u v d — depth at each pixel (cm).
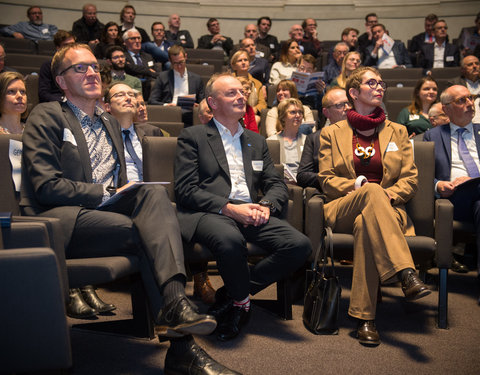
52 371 124
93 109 202
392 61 678
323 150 248
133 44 619
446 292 207
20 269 118
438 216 209
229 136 225
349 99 252
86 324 198
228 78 223
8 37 657
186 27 855
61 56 194
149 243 159
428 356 174
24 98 264
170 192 225
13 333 118
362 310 190
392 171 234
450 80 522
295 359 170
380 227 191
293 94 427
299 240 195
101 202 180
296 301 242
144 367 162
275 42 756
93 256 173
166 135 327
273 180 227
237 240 185
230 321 192
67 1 798
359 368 163
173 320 147
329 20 868
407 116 425
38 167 173
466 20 821
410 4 841
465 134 283
